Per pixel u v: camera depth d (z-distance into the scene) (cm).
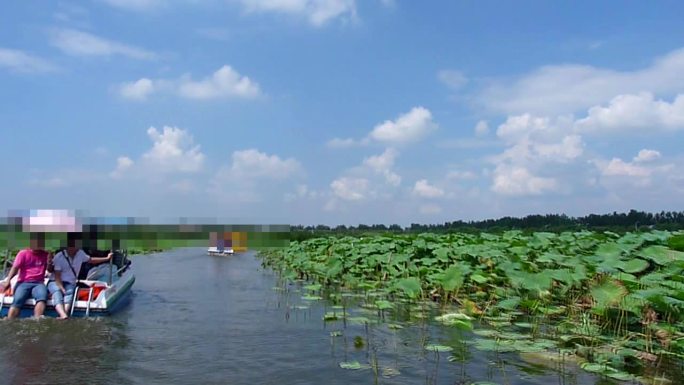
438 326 823
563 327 757
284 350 684
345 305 1038
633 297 685
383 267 1347
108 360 638
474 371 577
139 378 567
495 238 1524
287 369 596
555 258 998
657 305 643
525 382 537
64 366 610
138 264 2458
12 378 564
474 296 1045
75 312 911
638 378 543
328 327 834
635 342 648
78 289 944
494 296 981
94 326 840
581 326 747
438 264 1283
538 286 803
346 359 636
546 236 1405
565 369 579
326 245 2039
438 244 1432
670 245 942
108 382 552
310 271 1619
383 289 1213
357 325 847
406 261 1259
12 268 903
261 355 659
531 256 1200
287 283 1511
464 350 666
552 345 654
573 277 823
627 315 736
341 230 3175
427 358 632
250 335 779
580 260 954
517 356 634
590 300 892
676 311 632
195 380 559
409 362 617
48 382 551
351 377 564
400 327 820
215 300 1164
